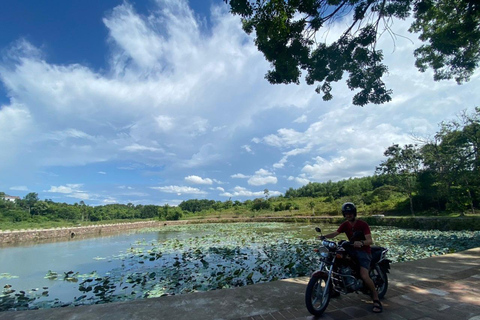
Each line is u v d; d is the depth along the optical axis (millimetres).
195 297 3518
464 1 6957
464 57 9359
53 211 47938
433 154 19391
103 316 3002
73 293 5996
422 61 10609
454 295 3359
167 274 6941
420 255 8289
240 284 5609
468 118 17391
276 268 6934
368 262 3062
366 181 52625
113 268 8508
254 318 2840
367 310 2986
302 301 3297
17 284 7238
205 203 82250
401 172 24141
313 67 7543
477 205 22984
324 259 3066
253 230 21828
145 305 3283
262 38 6641
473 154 17312
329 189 59906
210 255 9586
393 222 21125
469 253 5871
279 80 7688
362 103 8125
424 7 6594
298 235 16016
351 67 7723
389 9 6598
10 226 34781
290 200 59812
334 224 27438
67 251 14242
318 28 6562
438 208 24828
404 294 3473
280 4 5910
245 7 5918
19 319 3006
